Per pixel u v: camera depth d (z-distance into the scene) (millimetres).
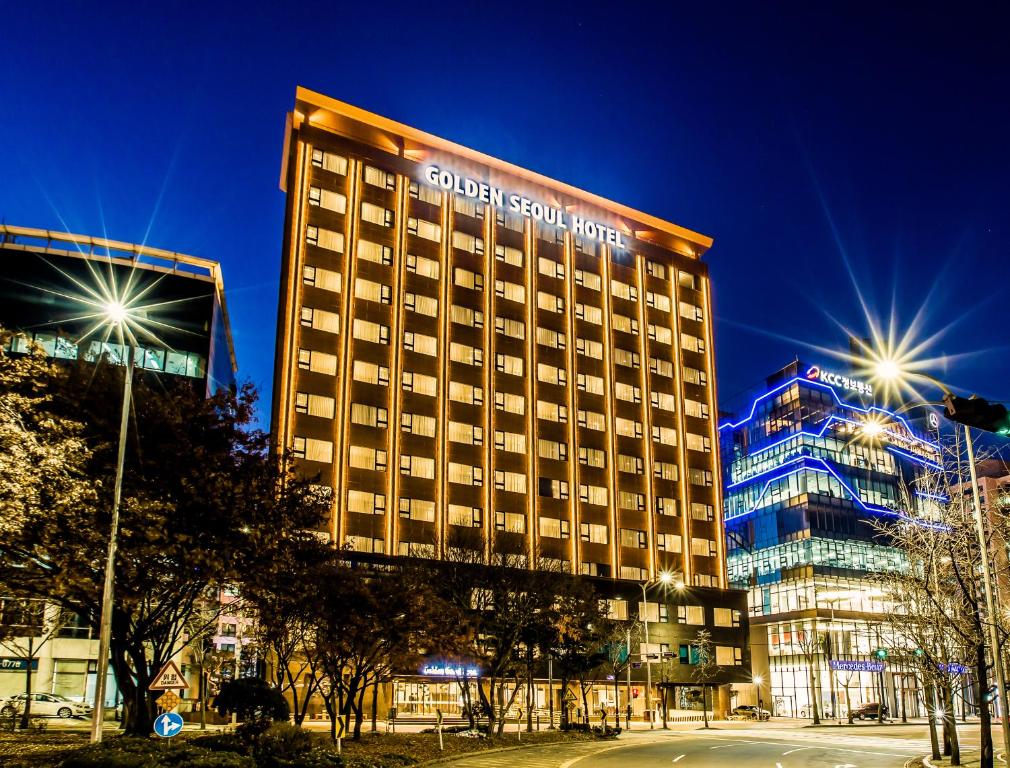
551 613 47312
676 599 85375
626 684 79188
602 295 92312
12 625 33719
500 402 81562
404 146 84812
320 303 73875
